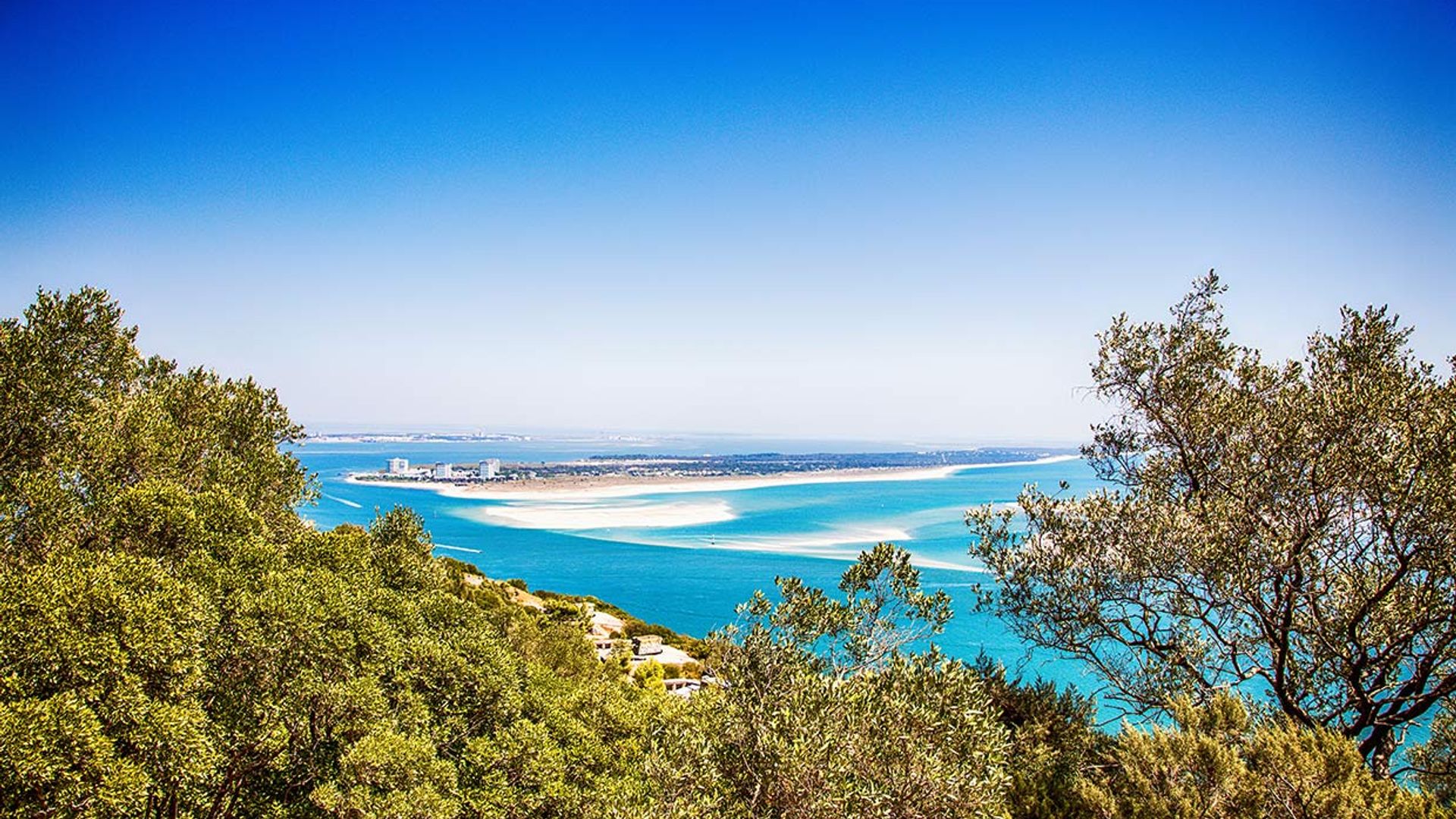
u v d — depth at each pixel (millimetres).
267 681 13477
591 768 16312
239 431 26844
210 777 12250
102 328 18797
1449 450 9945
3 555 14055
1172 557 11914
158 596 11883
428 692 16391
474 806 14086
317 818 13188
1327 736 8961
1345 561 11305
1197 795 8703
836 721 8891
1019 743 11742
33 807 9617
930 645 9891
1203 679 12500
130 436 18797
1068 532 13203
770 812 8531
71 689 10422
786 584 10531
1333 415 11078
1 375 16062
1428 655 10883
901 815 8133
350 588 17828
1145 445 13828
